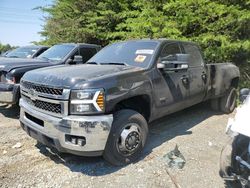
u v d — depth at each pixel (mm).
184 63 4719
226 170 3414
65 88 3674
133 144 4137
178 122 6262
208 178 3820
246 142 3172
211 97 6438
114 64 4883
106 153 3898
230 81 6836
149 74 4535
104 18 12578
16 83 6102
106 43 13531
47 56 8125
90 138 3613
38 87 4000
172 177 3826
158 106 4711
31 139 5027
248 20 8469
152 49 4926
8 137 5113
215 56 8930
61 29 14117
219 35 8750
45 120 3818
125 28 12047
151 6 10227
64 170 3955
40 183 3615
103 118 3686
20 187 3516
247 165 2980
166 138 5238
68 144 3666
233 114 7023
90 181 3684
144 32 9758
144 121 4297
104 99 3727
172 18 9672
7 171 3893
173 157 4301
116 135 3912
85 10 13773
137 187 3570
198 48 6148
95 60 5316
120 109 4172
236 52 9227
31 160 4230
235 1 9156
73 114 3652
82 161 4223
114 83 3891
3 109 7020
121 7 12625
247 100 3549
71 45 8336
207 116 6805
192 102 5762
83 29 13078
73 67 4496
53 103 3783
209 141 5125
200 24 9250
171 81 4969
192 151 4664
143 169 4016
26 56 9359
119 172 3920
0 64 6402
